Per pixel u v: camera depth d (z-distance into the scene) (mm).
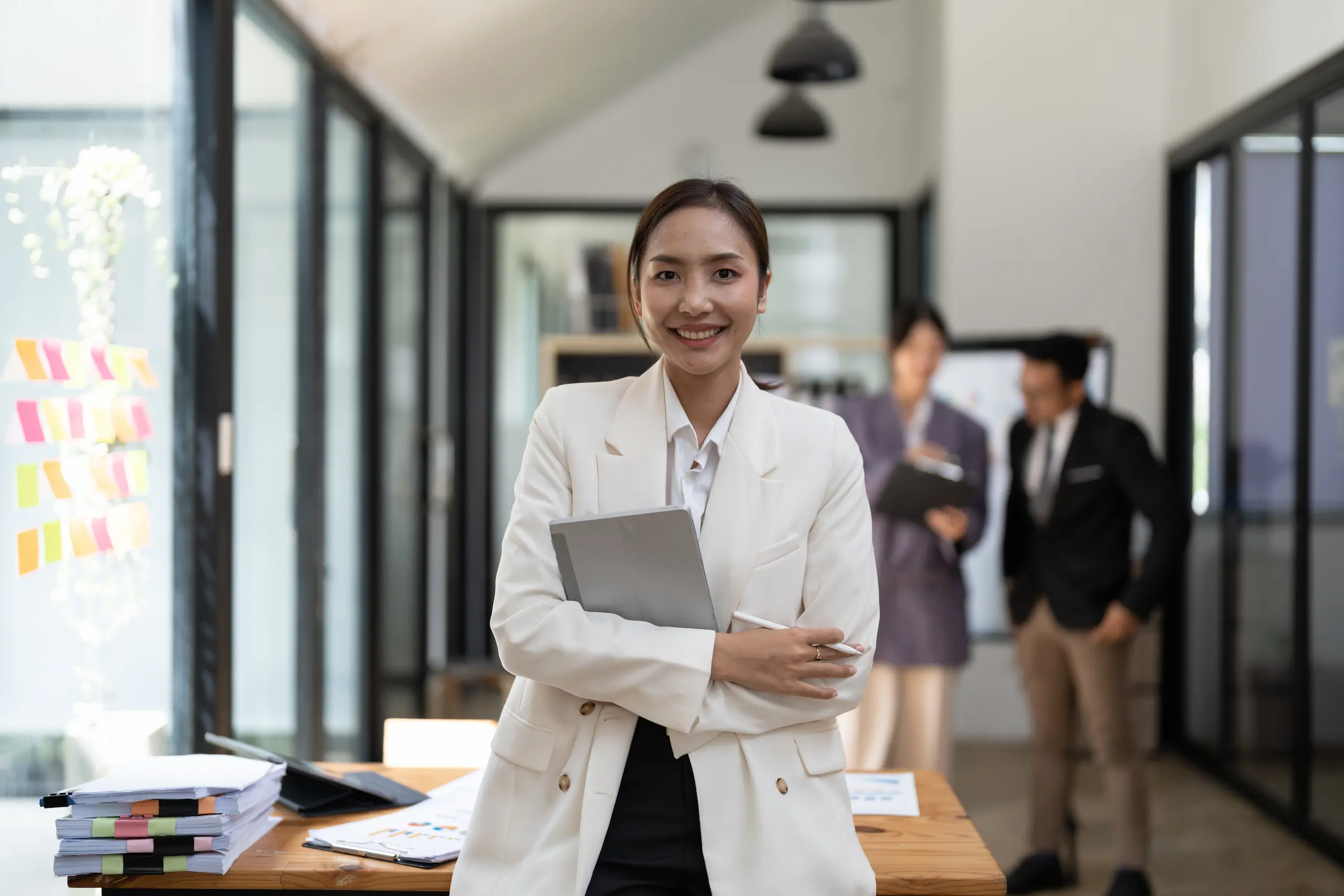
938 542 3936
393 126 5375
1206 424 5527
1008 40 6023
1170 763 5602
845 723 3951
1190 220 5777
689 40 7172
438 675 5285
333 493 4695
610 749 1635
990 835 4531
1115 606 3635
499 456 7738
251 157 3691
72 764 2736
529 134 7172
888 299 7633
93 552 2814
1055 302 6012
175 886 1829
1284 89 4555
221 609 3273
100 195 2852
